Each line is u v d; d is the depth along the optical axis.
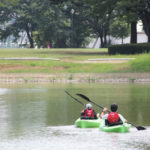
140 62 140.38
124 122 53.94
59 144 46.44
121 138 48.84
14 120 62.03
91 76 133.75
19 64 147.25
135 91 100.31
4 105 79.19
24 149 44.47
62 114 67.56
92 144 46.22
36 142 47.53
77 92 99.94
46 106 77.50
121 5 167.00
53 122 59.84
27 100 86.75
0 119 63.22
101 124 53.88
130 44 162.50
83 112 57.00
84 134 51.16
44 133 52.28
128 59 148.62
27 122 60.22
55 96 93.44
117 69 137.88
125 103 79.62
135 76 132.12
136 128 55.03
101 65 142.50
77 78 133.88
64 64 145.62
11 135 51.16
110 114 53.31
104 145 45.72
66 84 122.69
